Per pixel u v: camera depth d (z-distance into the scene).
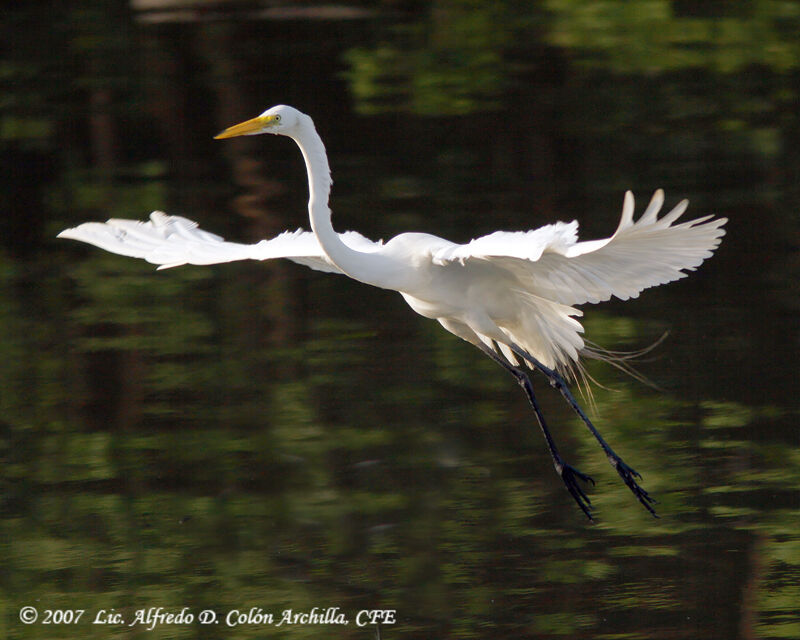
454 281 7.93
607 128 22.00
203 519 9.80
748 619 7.88
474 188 19.39
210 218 18.33
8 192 20.58
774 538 8.98
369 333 14.26
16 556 9.26
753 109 22.75
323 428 11.56
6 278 16.77
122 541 9.48
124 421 11.90
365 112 23.28
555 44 25.44
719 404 11.64
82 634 8.12
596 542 9.11
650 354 13.02
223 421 11.81
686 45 24.92
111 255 17.91
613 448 10.78
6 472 10.84
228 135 7.66
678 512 9.50
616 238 5.99
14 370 13.34
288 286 16.22
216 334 14.34
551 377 8.08
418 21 28.19
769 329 13.66
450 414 11.81
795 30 24.83
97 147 22.86
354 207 18.52
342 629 8.05
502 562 8.86
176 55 27.31
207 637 7.99
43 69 26.73
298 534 9.48
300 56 26.59
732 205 17.86
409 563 8.91
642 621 7.92
